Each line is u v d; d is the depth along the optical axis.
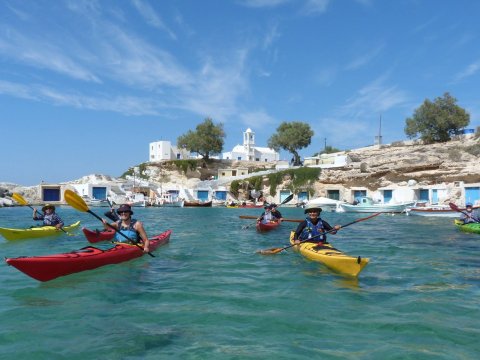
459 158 49.59
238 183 65.75
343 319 5.30
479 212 31.45
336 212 37.88
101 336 4.74
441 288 6.94
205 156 80.31
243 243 12.98
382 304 5.97
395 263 9.41
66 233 15.37
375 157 57.97
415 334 4.75
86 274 7.86
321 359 4.09
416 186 47.19
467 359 4.09
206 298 6.30
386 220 26.70
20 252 10.94
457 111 59.59
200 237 14.79
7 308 5.80
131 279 7.54
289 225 19.78
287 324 5.11
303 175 59.38
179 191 67.19
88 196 60.03
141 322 5.21
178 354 4.23
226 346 4.43
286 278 7.68
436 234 16.48
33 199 61.62
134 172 78.12
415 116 62.94
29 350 4.34
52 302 6.09
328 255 8.51
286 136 79.06
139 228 9.45
